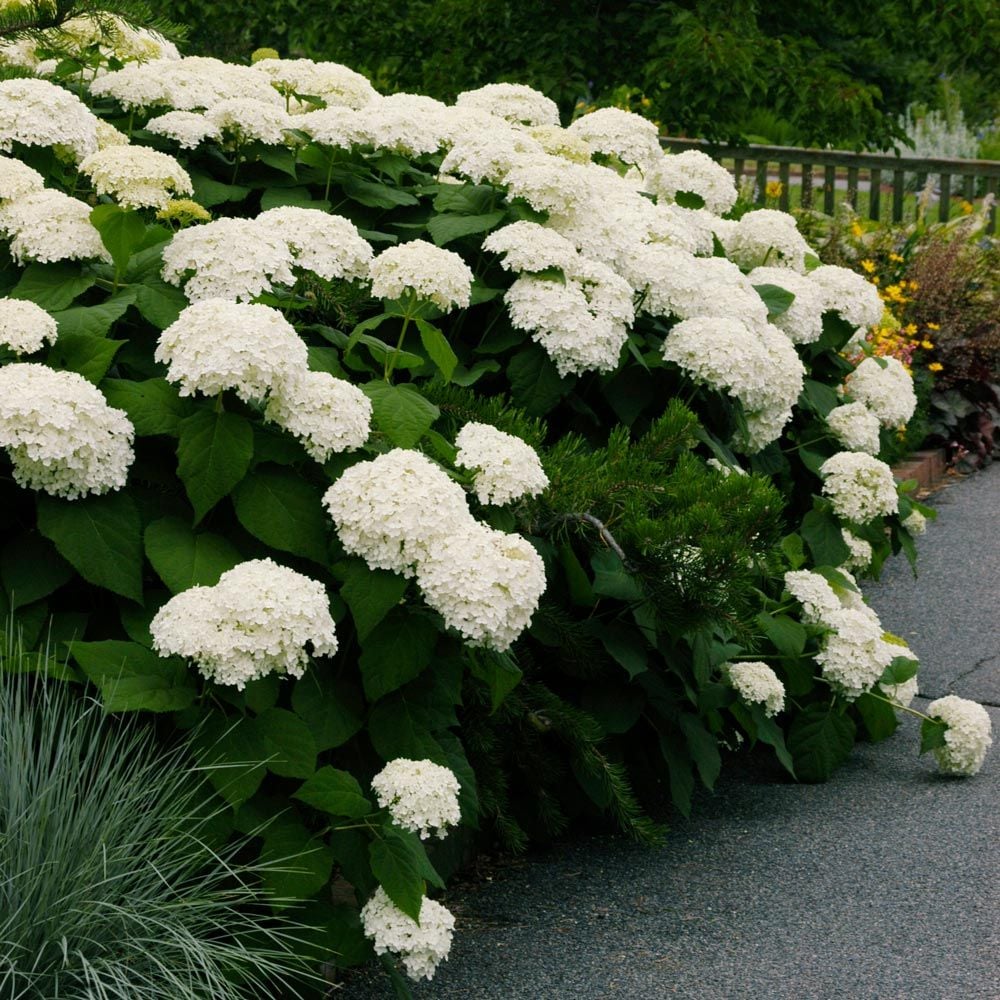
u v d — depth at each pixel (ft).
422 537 9.25
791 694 13.96
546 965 10.25
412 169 15.31
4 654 8.73
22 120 11.48
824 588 13.92
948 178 40.83
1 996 7.57
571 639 11.97
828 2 39.58
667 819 13.08
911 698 15.26
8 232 10.69
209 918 8.38
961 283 30.91
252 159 14.62
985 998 9.71
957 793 13.60
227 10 38.01
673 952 10.44
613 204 15.62
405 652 9.45
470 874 11.93
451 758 10.32
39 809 7.97
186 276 10.73
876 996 9.77
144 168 10.90
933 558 21.94
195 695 8.71
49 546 9.38
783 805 13.38
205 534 9.61
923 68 65.72
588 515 11.81
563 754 12.67
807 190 41.29
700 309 14.52
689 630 11.64
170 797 8.72
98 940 8.03
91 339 9.89
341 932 9.14
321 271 11.08
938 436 28.55
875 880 11.63
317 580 9.97
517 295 13.12
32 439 8.73
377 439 10.77
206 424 9.36
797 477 16.74
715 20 35.63
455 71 37.35
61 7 12.44
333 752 10.06
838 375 17.94
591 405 14.30
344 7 37.81
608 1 37.50
